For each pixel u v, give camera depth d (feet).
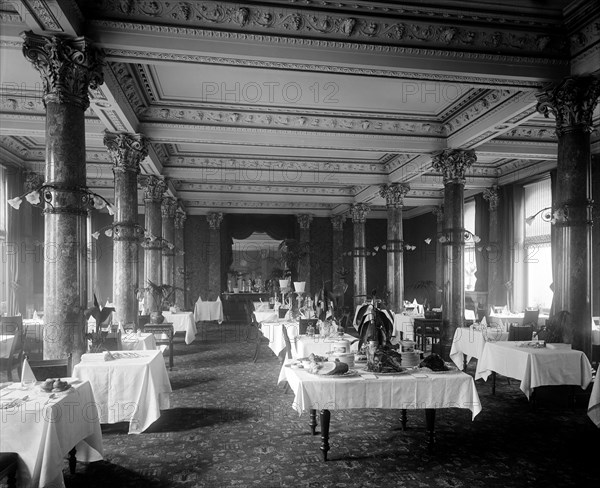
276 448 15.69
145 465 14.38
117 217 29.07
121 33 18.06
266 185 55.67
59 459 11.67
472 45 20.67
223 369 29.43
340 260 69.41
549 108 22.84
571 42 21.54
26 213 39.63
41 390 12.96
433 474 13.64
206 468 14.12
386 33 19.89
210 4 18.51
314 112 31.07
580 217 21.63
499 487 12.82
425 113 31.55
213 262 65.41
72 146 17.25
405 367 15.67
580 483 13.06
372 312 16.37
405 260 74.18
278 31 19.11
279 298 53.62
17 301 38.04
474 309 42.96
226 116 30.71
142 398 17.26
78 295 17.30
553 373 20.16
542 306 41.78
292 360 17.25
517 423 18.42
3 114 28.37
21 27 17.15
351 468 14.06
